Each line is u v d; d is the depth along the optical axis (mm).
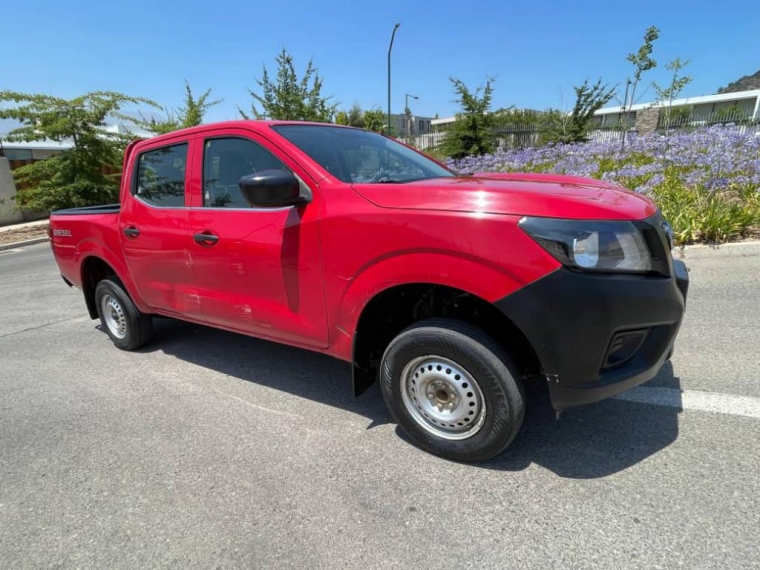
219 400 3434
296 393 3479
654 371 2334
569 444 2646
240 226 3062
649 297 2145
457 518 2168
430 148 21547
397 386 2641
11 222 15727
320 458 2676
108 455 2822
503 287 2127
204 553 2055
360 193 2564
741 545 1912
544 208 2113
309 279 2771
